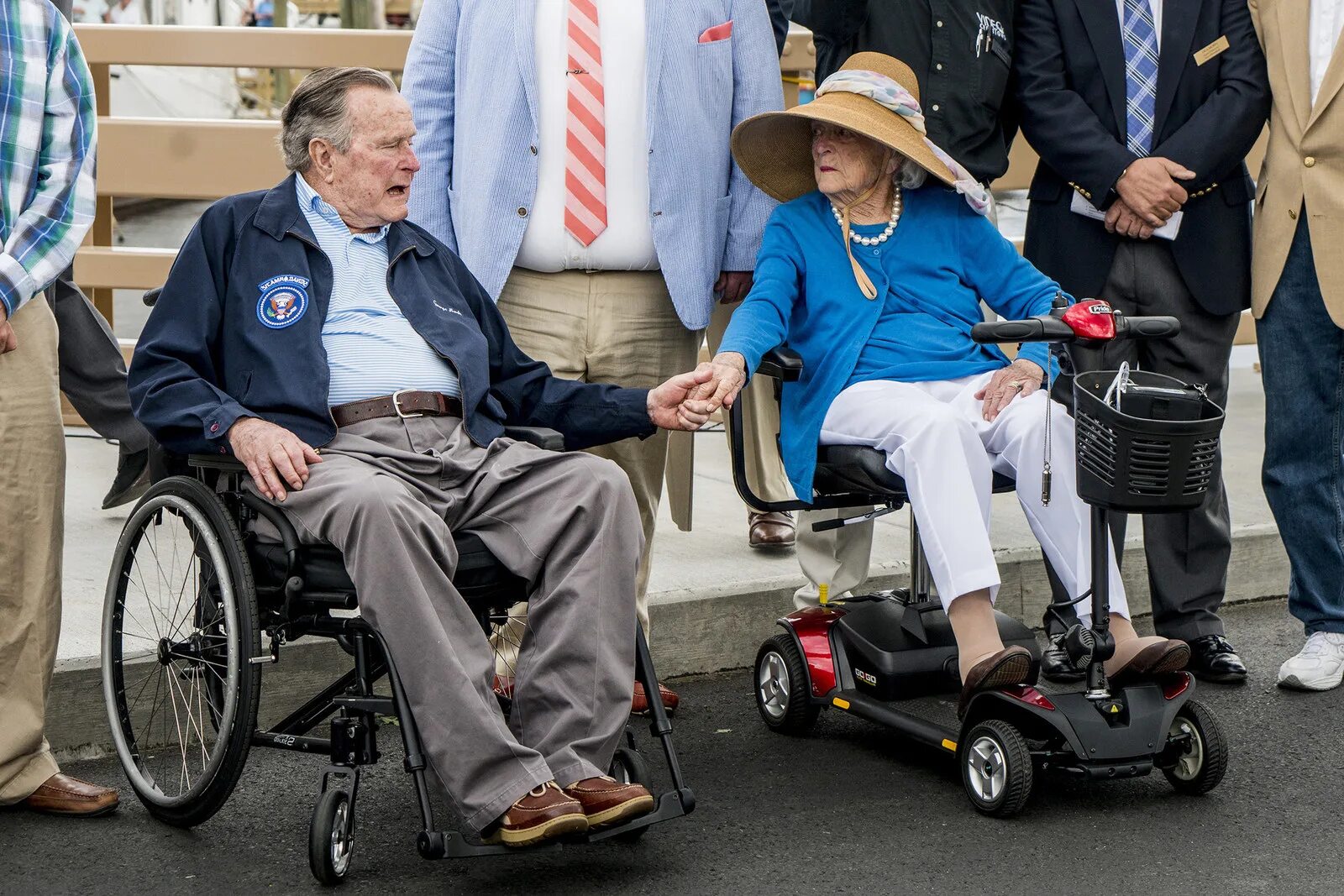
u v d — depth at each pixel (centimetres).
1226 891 345
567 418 412
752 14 473
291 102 389
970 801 400
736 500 654
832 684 443
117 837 371
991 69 491
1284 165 491
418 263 402
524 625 445
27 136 369
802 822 388
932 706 430
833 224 459
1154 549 517
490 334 414
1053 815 392
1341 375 495
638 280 461
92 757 422
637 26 452
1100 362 417
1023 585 566
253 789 404
